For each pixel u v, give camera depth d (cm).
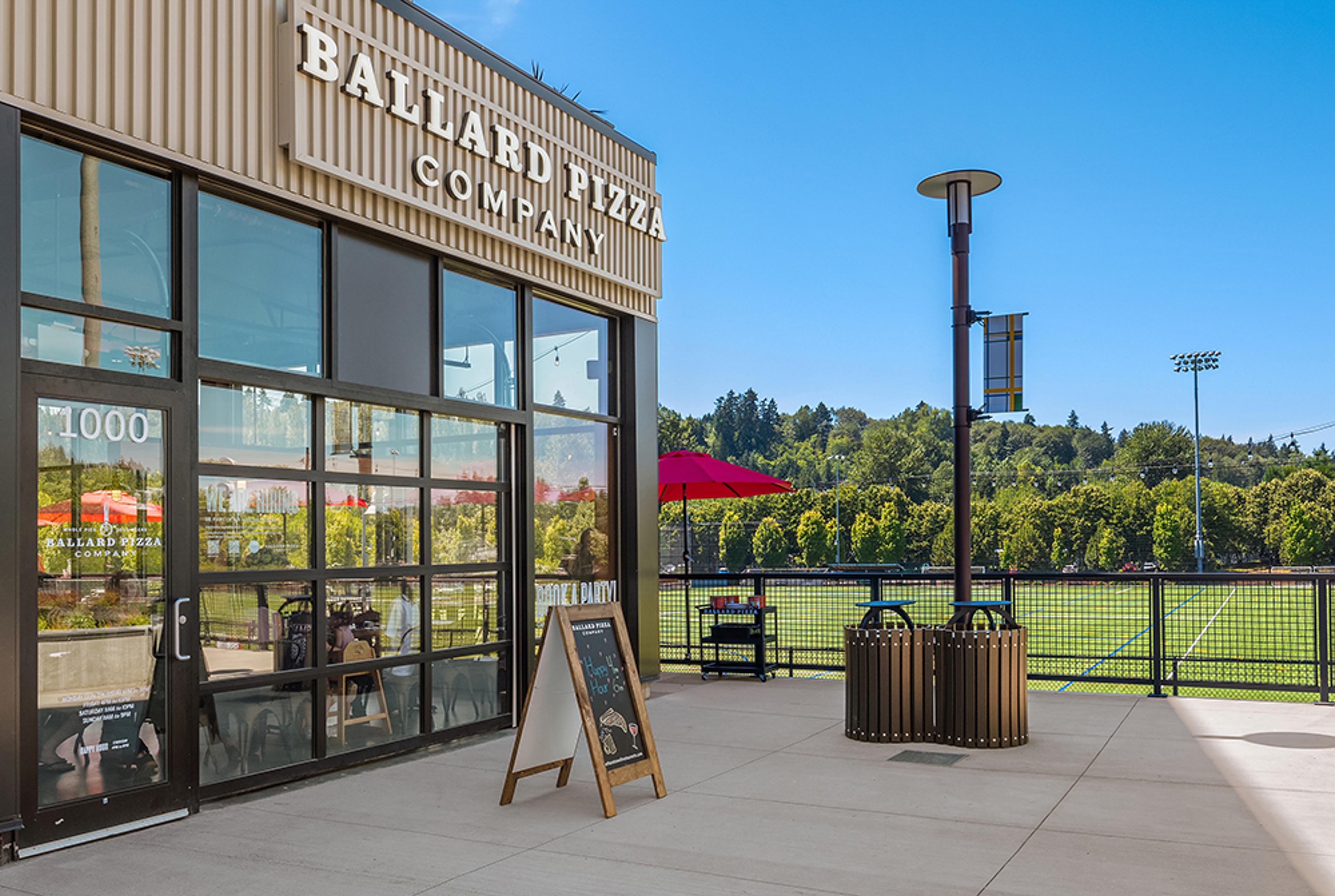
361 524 836
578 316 1123
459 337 951
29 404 591
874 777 750
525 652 1004
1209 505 10225
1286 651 1130
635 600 1167
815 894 505
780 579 1343
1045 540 10512
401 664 864
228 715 713
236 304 743
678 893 509
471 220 924
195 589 681
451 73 926
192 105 695
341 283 827
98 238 646
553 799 703
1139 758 802
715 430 18062
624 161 1168
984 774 756
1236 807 655
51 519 598
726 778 755
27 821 576
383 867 556
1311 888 505
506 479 1008
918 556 10881
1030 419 18412
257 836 618
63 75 615
